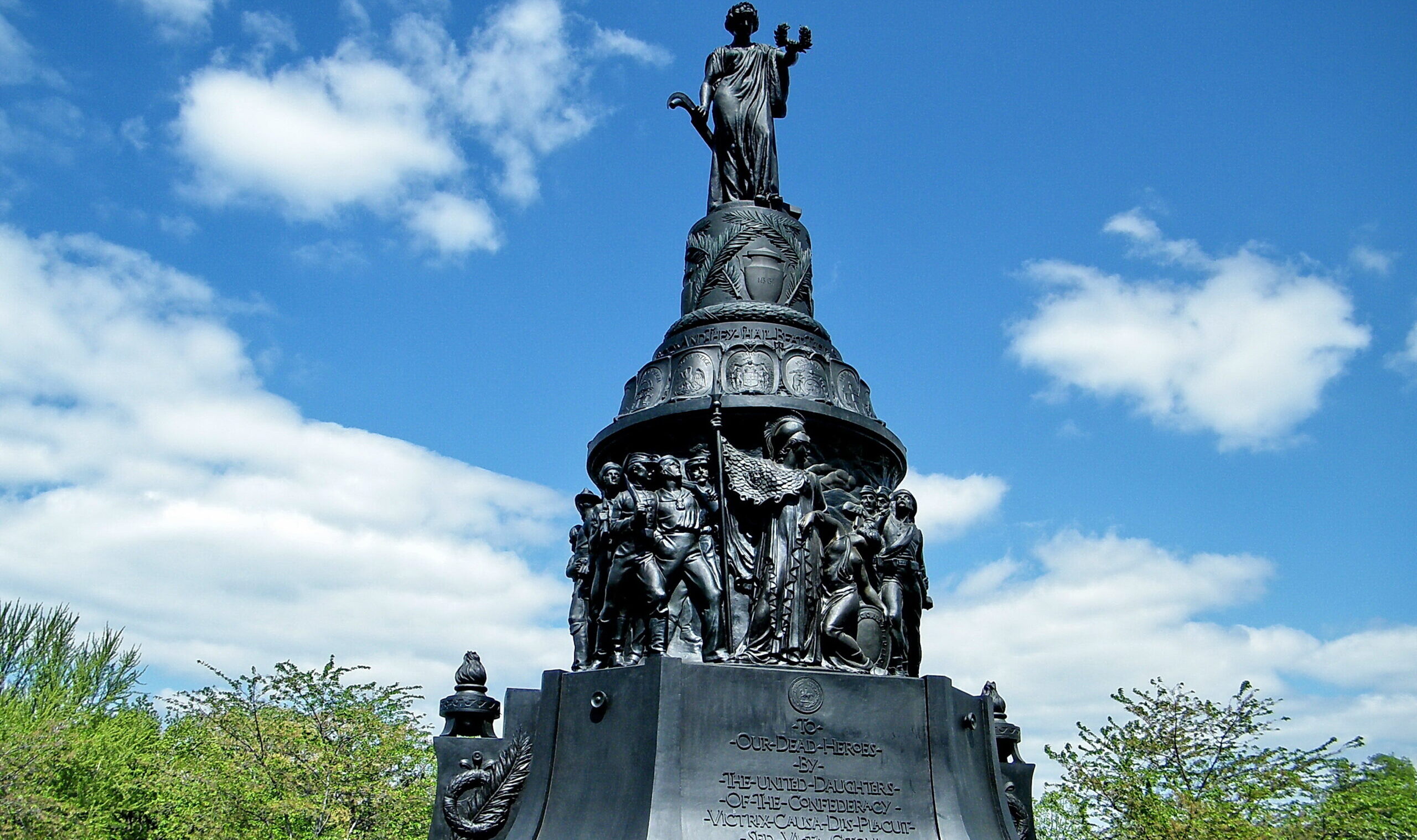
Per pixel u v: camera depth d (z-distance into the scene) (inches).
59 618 1956.2
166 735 1696.6
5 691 1795.0
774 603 426.6
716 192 579.8
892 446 503.5
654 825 371.2
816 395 485.7
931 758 414.6
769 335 505.0
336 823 1242.0
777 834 384.2
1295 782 1237.1
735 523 444.8
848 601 438.3
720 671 399.9
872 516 465.1
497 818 422.0
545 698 428.1
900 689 418.6
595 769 404.2
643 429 485.1
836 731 405.4
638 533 440.5
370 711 1350.9
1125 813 1243.8
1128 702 1327.5
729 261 534.6
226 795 1248.8
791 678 406.6
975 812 417.4
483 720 460.8
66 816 1508.4
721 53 591.8
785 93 604.1
